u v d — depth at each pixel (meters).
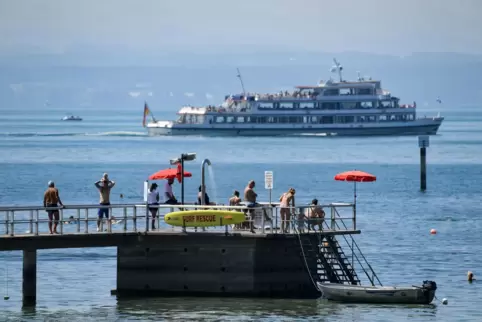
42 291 178.12
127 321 153.38
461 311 162.12
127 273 164.88
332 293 163.25
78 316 157.50
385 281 191.00
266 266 160.88
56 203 164.88
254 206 165.25
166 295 163.88
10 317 157.75
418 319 155.62
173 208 176.38
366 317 155.38
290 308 159.25
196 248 162.62
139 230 167.62
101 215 166.38
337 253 169.75
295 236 162.75
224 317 154.25
